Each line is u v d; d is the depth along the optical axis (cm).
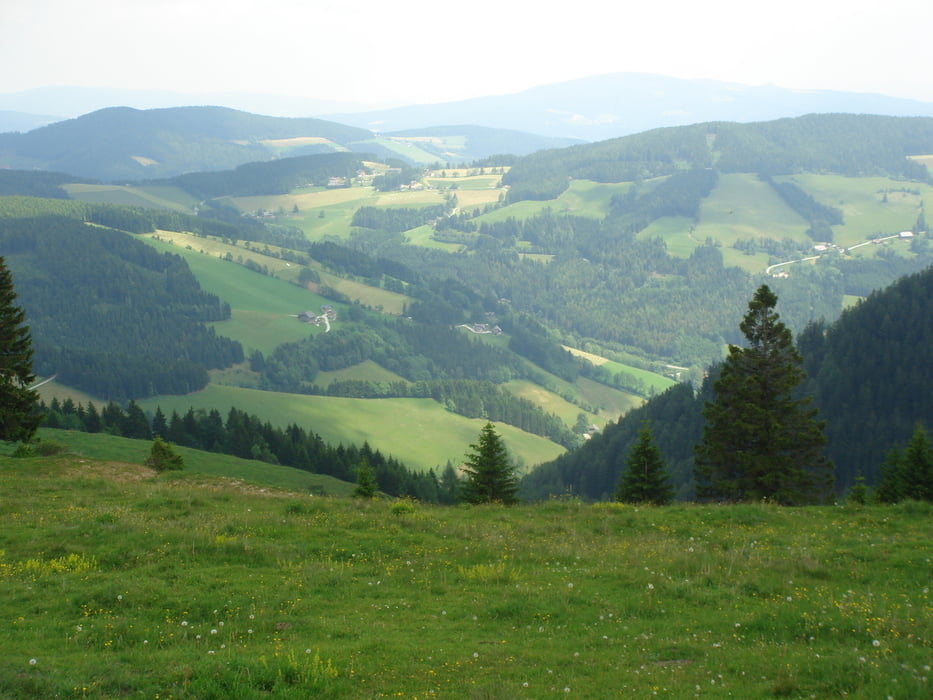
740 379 4278
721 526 2620
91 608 1612
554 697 1146
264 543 2203
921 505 2689
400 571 2000
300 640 1447
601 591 1795
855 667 1203
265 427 13575
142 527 2333
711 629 1495
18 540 2167
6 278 5209
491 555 2175
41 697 1112
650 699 1128
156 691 1152
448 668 1292
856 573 1853
